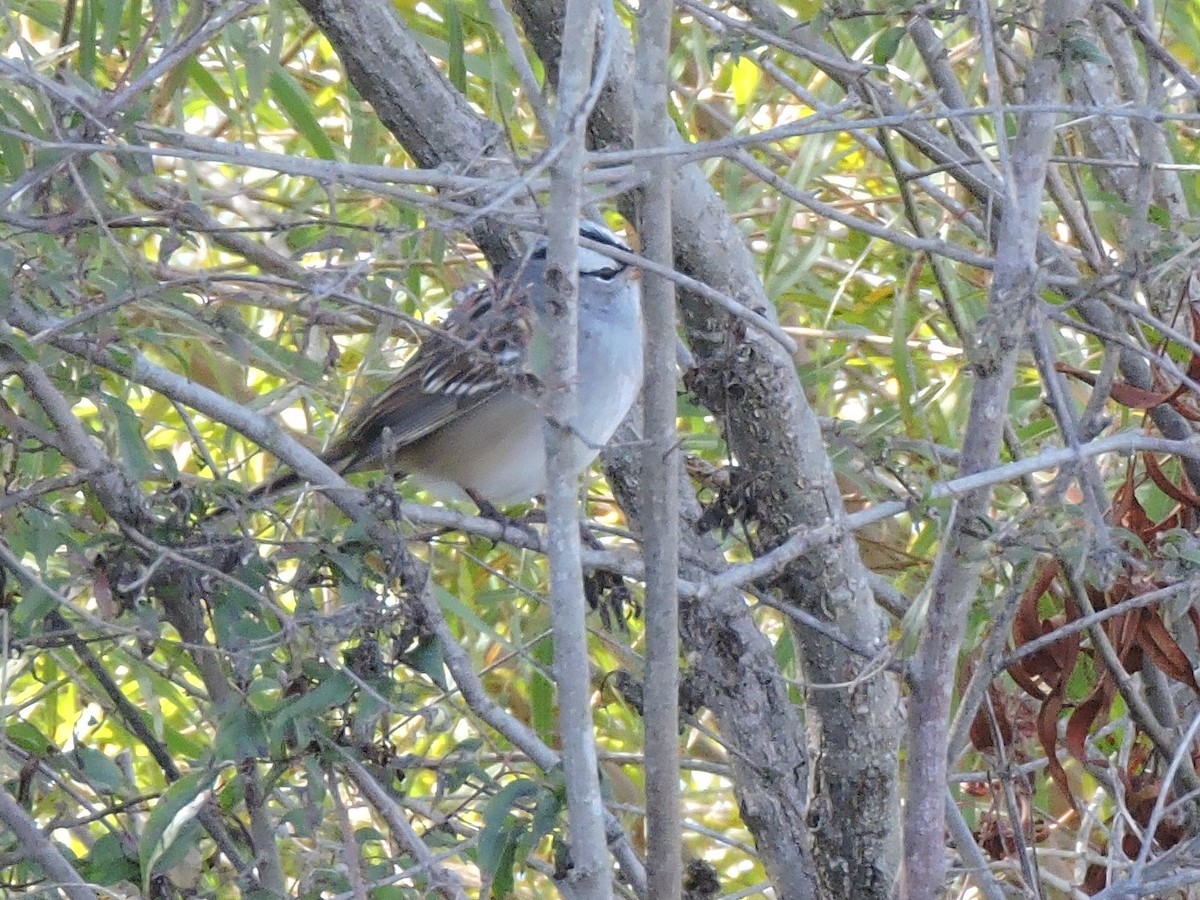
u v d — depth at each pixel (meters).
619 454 7.02
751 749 6.81
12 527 5.41
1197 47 8.20
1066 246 8.46
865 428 7.76
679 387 7.76
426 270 8.40
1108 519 6.21
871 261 9.23
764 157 9.52
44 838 5.01
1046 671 6.20
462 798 7.60
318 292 4.56
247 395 8.47
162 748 6.11
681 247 6.18
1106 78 7.21
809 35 6.14
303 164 4.68
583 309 6.87
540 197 6.89
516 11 6.44
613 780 8.42
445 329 5.08
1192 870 5.50
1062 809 8.54
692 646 6.74
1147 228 5.78
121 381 6.71
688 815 9.90
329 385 7.95
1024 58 7.49
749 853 7.33
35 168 4.96
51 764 5.50
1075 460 5.27
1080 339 9.19
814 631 6.48
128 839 5.20
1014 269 5.17
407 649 5.20
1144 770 6.84
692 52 8.48
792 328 8.80
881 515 5.99
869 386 9.15
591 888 4.64
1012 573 6.14
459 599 8.04
